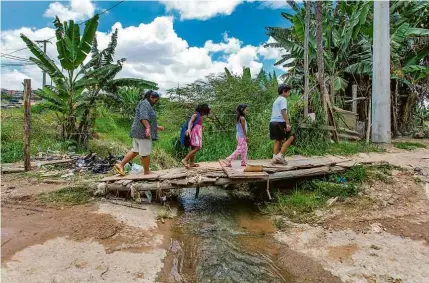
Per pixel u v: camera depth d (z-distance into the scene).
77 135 10.48
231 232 5.05
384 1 10.45
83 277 3.31
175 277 3.62
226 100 10.65
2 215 4.71
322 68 9.30
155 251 4.07
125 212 5.16
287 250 4.41
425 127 16.12
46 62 9.79
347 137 10.41
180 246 4.46
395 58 12.91
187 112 11.02
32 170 7.08
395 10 14.51
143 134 5.75
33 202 5.25
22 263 3.45
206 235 4.91
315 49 12.66
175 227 5.12
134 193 5.68
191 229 5.11
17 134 10.30
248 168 6.11
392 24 13.70
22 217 4.68
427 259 3.94
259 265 4.05
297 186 6.67
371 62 12.35
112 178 5.85
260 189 7.09
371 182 6.38
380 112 10.69
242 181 6.00
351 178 6.55
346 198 5.95
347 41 12.72
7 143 9.57
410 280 3.54
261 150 8.52
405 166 7.21
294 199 6.05
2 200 5.27
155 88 11.33
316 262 4.02
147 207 5.62
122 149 10.70
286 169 6.38
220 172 6.24
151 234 4.56
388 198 5.82
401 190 6.07
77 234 4.23
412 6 14.12
